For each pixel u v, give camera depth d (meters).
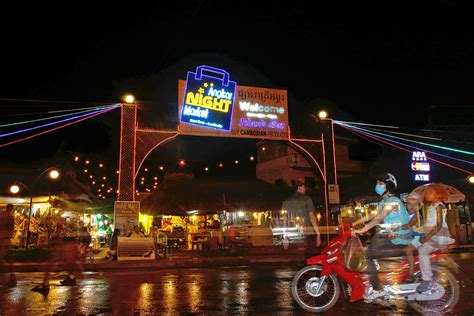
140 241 16.61
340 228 6.74
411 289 6.38
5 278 11.95
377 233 6.77
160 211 18.56
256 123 19.92
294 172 31.67
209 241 20.28
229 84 19.66
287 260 16.69
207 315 6.59
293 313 6.61
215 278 11.36
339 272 6.53
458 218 22.45
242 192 19.33
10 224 10.40
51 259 15.80
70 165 27.42
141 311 6.95
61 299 8.16
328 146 21.39
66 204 22.05
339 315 6.40
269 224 22.52
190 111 18.88
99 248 25.38
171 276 12.05
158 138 18.59
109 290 9.28
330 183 21.02
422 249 6.41
